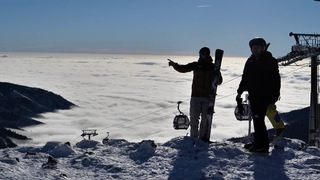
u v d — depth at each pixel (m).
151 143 6.85
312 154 6.91
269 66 6.55
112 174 5.58
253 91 6.67
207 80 7.77
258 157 6.36
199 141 7.27
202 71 7.78
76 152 6.96
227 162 6.12
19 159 6.38
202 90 7.79
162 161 6.19
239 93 7.11
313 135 21.03
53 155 6.79
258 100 6.65
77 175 5.56
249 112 9.07
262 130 6.71
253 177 5.39
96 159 6.28
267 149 6.71
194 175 5.40
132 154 6.69
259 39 6.67
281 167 5.91
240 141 9.04
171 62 7.82
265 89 6.60
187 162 6.07
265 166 5.89
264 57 6.57
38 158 6.54
